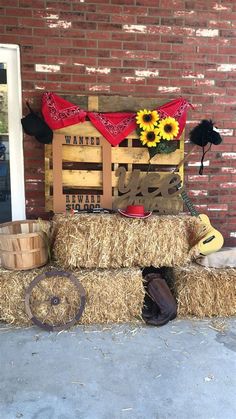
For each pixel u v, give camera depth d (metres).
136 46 3.38
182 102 3.38
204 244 3.24
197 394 2.10
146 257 2.93
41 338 2.64
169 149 3.38
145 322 2.88
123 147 3.37
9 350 2.49
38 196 3.42
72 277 2.77
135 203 3.40
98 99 3.32
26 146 3.35
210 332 2.78
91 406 2.00
